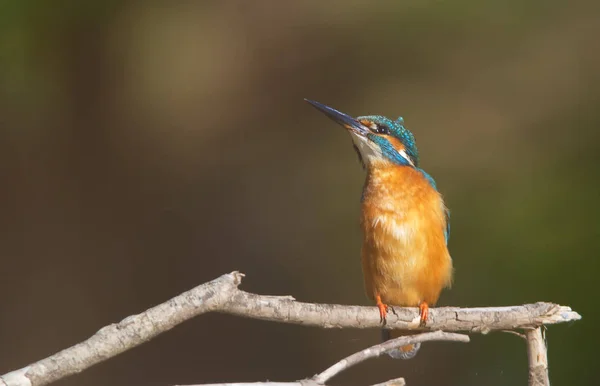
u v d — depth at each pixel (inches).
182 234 601.3
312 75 733.9
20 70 584.1
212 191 647.8
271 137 705.0
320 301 525.3
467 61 696.4
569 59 665.0
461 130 629.0
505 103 647.8
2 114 607.2
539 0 692.1
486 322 224.1
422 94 682.8
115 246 586.9
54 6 586.9
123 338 171.0
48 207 610.5
